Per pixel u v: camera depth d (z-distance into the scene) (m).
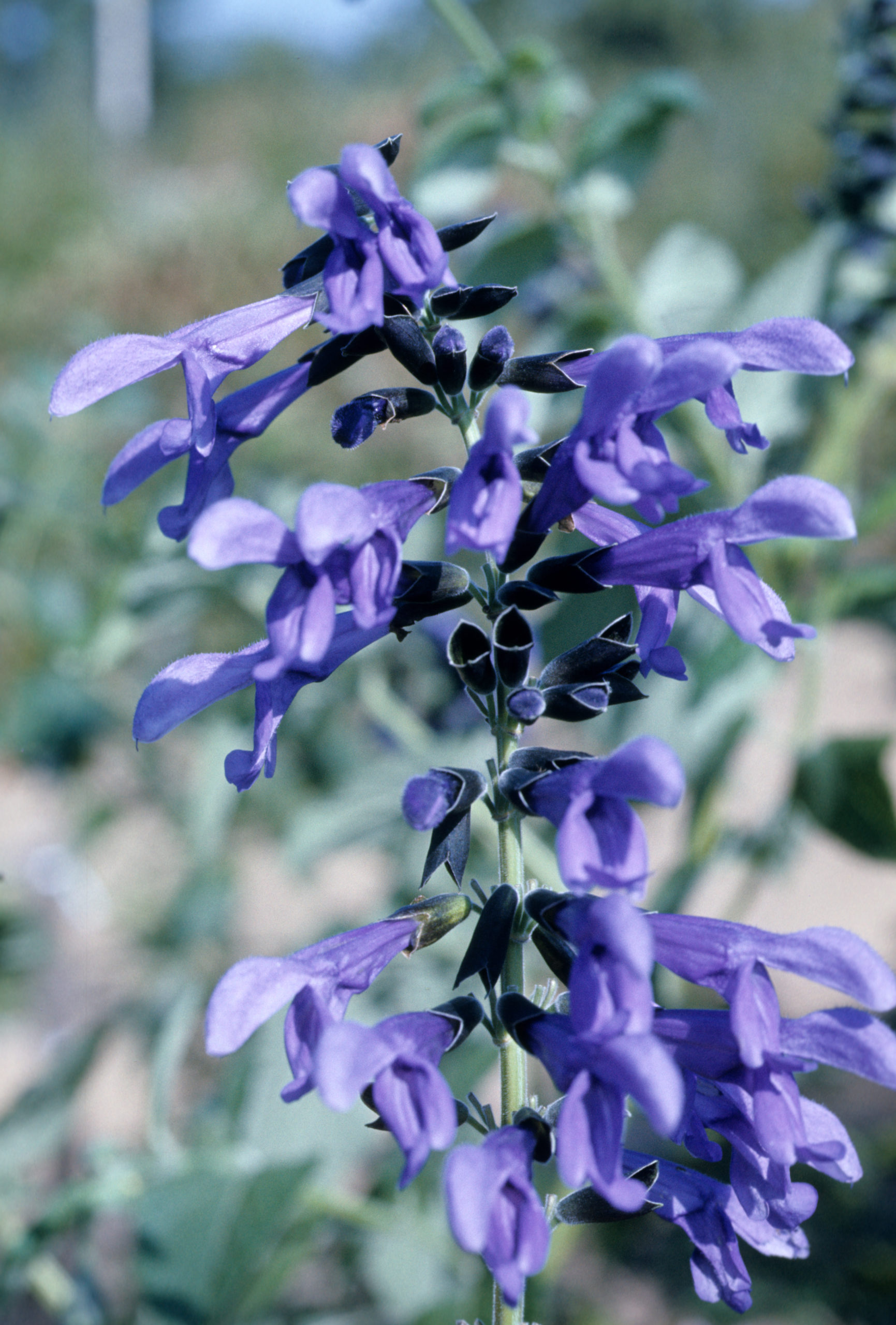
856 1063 0.32
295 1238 0.49
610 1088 0.31
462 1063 0.48
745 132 2.91
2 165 3.29
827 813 0.51
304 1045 0.33
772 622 0.33
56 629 0.80
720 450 0.55
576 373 0.35
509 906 0.34
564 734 0.81
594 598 0.47
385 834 0.59
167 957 0.81
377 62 4.95
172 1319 0.45
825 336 0.34
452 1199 0.30
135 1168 0.48
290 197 0.32
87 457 0.93
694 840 0.54
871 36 0.59
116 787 0.97
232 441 0.35
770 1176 0.33
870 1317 0.63
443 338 0.35
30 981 0.83
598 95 3.75
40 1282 0.52
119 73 5.46
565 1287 0.69
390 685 0.66
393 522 0.33
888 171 0.57
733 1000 0.32
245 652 0.35
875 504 0.54
